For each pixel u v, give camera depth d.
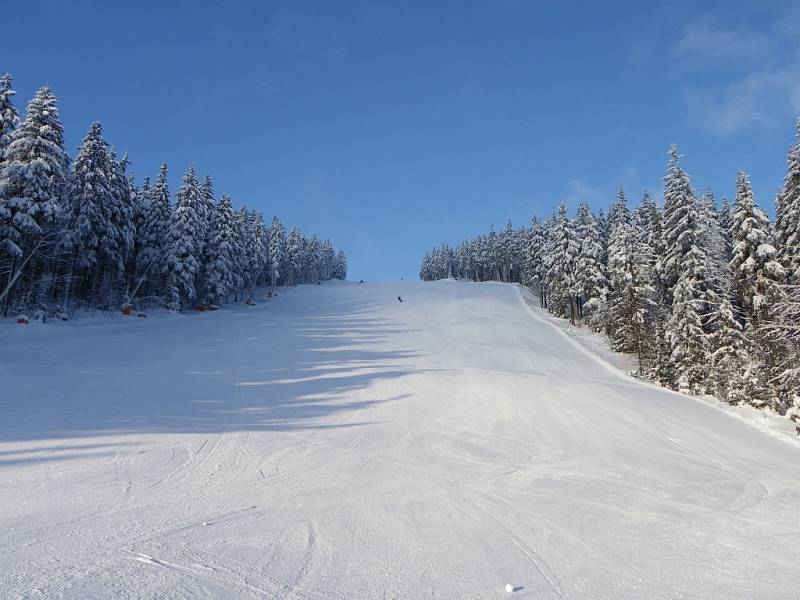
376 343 31.14
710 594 4.86
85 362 19.33
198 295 47.41
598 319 41.72
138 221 42.03
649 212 40.91
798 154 23.62
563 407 17.22
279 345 27.97
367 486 8.43
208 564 4.98
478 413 15.76
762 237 23.72
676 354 25.36
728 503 8.32
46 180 28.58
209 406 14.18
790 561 5.79
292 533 6.07
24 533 5.51
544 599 4.61
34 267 32.28
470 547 5.89
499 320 47.19
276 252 74.62
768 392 21.34
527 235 79.69
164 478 8.15
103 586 4.33
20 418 10.95
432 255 149.88
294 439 11.56
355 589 4.62
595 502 8.05
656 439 13.70
